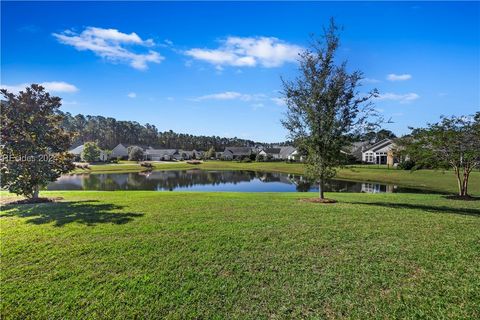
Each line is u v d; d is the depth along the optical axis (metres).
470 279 4.39
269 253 5.40
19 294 4.09
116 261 5.07
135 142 108.19
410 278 4.45
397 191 20.66
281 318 3.55
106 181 31.41
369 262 5.01
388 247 5.71
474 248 5.66
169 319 3.57
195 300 3.93
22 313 3.70
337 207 9.98
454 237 6.36
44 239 6.15
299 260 5.10
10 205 10.58
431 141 13.74
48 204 10.49
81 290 4.18
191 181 31.73
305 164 12.83
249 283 4.33
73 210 9.15
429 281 4.35
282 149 90.94
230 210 9.17
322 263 4.97
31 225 7.26
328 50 11.73
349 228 7.03
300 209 9.44
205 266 4.88
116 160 71.69
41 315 3.66
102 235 6.41
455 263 4.96
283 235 6.42
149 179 34.03
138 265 4.93
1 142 11.43
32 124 11.92
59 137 12.66
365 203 11.44
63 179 33.50
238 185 27.58
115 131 105.69
